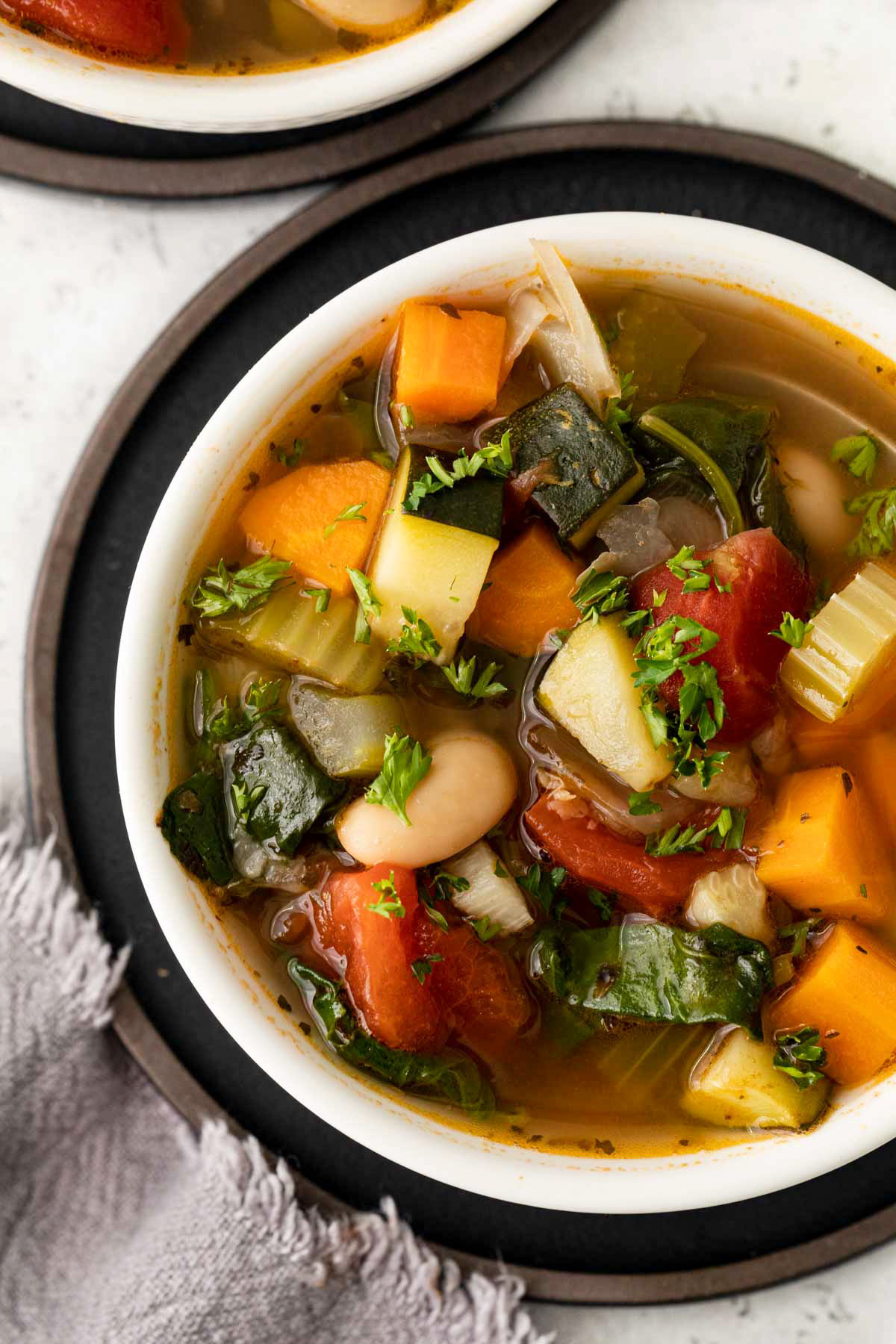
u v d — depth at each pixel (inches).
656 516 17.4
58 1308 19.6
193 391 19.1
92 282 19.5
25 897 19.2
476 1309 19.0
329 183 19.2
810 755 17.6
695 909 17.3
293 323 19.1
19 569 19.6
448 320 17.4
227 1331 19.1
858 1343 19.0
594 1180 17.3
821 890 17.3
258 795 17.4
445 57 18.3
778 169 18.8
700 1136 17.6
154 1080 19.2
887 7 19.0
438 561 17.1
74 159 19.2
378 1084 17.5
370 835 17.3
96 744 19.3
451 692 17.6
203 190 19.2
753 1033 17.3
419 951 17.3
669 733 17.1
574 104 19.1
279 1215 19.0
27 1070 19.4
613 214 17.3
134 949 19.3
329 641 17.4
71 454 19.6
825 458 17.8
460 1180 17.2
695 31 19.1
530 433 17.4
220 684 17.6
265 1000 17.4
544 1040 17.6
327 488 17.5
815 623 17.4
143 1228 19.4
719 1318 19.2
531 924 17.5
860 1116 17.2
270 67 19.1
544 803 17.4
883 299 17.4
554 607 17.4
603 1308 19.2
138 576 17.2
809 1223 18.9
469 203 19.0
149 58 19.0
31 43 18.8
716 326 17.8
